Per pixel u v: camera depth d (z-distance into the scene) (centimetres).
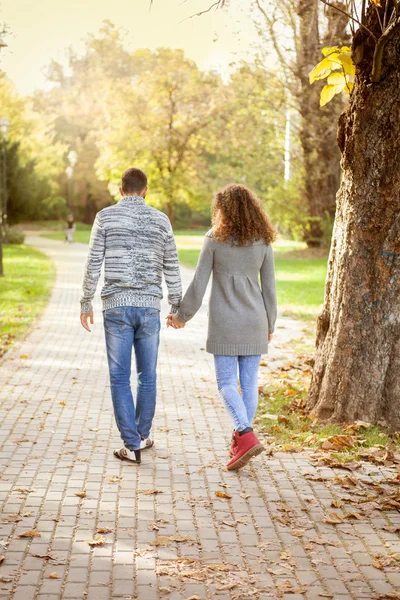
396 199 613
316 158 3112
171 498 482
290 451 585
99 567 381
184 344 1130
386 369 632
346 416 640
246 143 3372
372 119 609
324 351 679
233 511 462
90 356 1011
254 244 531
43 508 458
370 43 604
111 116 5497
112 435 626
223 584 365
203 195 5647
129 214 549
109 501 474
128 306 544
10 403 731
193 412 712
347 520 448
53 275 2350
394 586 367
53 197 6881
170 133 5309
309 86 2816
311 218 3228
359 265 634
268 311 545
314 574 378
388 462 554
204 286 534
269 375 903
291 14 2222
